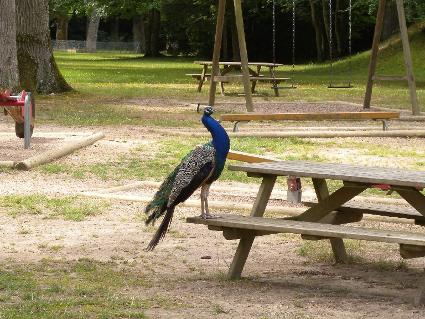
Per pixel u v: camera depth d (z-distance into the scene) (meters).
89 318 6.63
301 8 63.09
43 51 29.77
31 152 16.08
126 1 67.94
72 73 46.72
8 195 12.17
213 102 24.48
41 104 26.34
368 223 10.70
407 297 7.57
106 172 14.23
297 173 7.81
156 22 80.56
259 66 34.50
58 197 12.17
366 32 65.19
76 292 7.43
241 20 22.41
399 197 12.67
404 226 10.60
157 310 6.94
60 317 6.62
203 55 72.88
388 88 37.28
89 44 95.56
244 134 18.89
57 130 19.70
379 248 9.72
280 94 33.12
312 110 25.44
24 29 29.41
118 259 8.95
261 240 10.02
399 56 50.62
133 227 10.51
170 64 63.56
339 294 7.64
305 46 67.69
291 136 19.09
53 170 14.16
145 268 8.57
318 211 8.45
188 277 8.21
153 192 12.84
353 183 7.83
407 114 24.48
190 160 7.51
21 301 7.14
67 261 8.76
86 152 16.28
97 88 34.34
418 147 17.92
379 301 7.41
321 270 8.66
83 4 69.44
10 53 23.45
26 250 9.26
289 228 7.51
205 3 63.69
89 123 21.23
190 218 7.97
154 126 20.83
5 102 16.45
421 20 49.78
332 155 16.44
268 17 66.00
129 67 57.25
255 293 7.61
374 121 23.09
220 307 7.03
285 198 12.34
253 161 12.04
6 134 18.75
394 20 54.50
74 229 10.35
